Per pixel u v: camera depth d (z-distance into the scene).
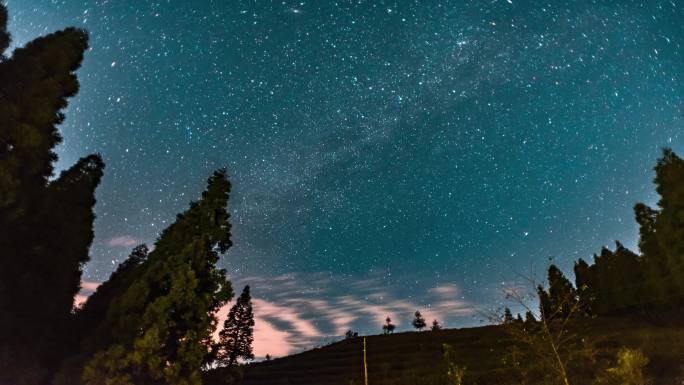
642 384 10.68
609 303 39.53
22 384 12.87
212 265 13.50
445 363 29.14
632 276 38.19
